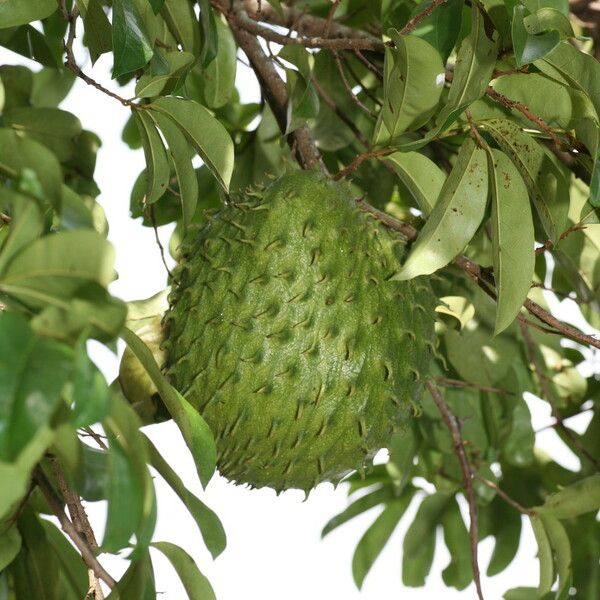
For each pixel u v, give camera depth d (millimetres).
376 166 1396
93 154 1373
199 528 958
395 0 1189
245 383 1034
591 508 1196
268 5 1312
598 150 1016
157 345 1107
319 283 1047
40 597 1079
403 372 1067
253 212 1067
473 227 1040
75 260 790
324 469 1067
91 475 987
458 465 1507
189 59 1084
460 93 1015
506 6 1022
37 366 741
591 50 1293
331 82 1401
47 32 1392
